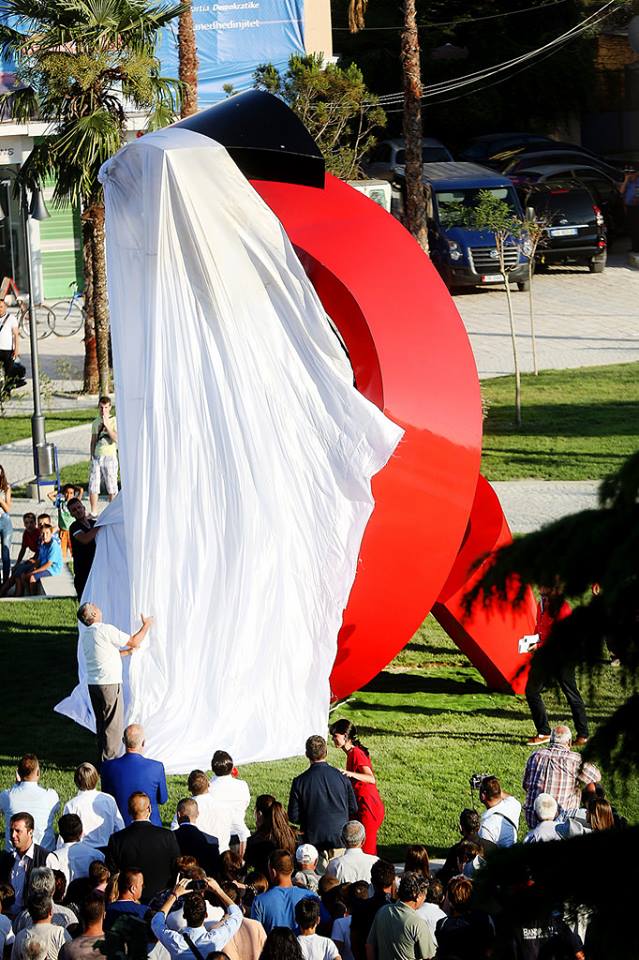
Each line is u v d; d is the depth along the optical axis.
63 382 72.00
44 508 51.34
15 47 59.47
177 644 29.16
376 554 30.98
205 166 29.09
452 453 31.38
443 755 30.30
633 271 92.06
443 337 32.03
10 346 66.19
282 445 29.72
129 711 28.72
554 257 89.19
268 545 29.53
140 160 29.50
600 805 19.86
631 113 116.38
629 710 10.86
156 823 24.36
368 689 34.97
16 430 62.66
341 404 29.83
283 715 29.45
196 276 29.48
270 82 74.69
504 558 10.59
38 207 55.62
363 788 24.69
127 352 29.95
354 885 18.47
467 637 33.88
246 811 27.39
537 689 10.88
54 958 16.95
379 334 31.34
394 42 109.50
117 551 32.69
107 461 49.56
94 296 60.44
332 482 29.72
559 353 72.75
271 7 86.00
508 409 62.66
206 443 29.42
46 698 33.25
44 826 22.92
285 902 18.36
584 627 10.62
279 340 29.91
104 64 58.38
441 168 89.94
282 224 31.62
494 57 109.44
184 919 17.33
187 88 66.94
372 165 93.75
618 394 64.38
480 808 27.34
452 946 13.91
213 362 29.45
